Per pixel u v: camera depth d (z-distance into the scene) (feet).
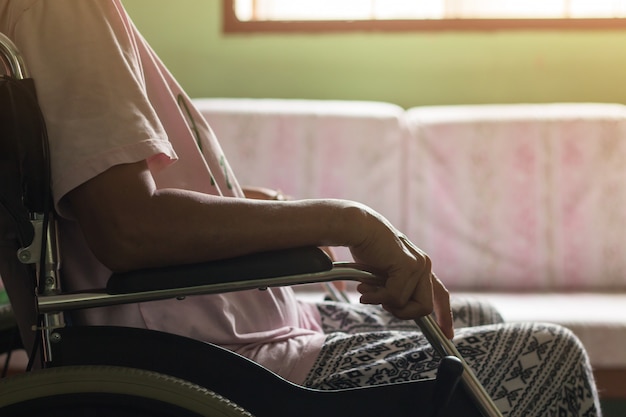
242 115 8.65
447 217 8.55
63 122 3.08
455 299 4.65
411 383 3.16
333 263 3.10
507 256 8.49
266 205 3.08
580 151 8.59
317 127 8.62
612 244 8.52
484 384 3.46
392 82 9.68
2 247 3.44
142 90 3.16
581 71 9.64
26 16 3.24
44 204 3.04
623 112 8.77
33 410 2.78
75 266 3.52
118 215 2.98
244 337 3.60
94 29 3.19
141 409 2.81
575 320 6.91
